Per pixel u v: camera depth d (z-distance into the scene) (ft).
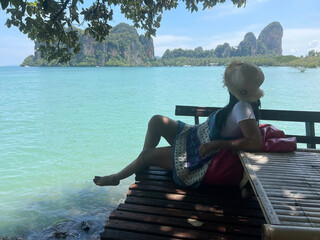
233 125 7.68
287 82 122.83
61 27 12.28
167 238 6.54
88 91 94.68
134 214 7.49
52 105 62.03
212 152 8.13
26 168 21.71
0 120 44.42
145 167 10.44
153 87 109.91
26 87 112.06
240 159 7.52
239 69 7.42
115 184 9.81
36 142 30.25
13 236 11.94
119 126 39.83
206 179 8.24
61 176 19.80
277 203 5.27
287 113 11.84
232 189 8.78
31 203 15.15
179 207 7.77
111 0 13.73
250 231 6.75
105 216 13.61
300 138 11.69
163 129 9.53
